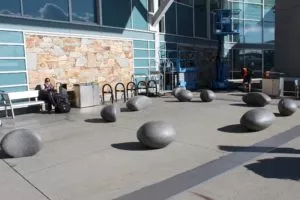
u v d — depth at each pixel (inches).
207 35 1002.7
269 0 1182.9
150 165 248.8
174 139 302.5
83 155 280.2
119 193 201.0
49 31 563.2
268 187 201.2
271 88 662.5
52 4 569.9
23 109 524.7
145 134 287.4
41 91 535.8
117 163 256.2
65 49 587.5
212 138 323.6
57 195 202.2
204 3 987.9
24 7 530.9
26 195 204.1
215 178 217.9
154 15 770.2
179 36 885.8
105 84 636.7
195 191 199.0
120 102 637.3
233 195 191.8
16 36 518.9
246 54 1144.8
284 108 428.8
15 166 258.7
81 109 552.4
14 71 517.3
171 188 204.8
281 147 284.0
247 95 546.6
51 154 286.7
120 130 373.1
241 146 291.9
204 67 980.6
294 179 212.4
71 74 599.2
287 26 699.4
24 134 280.7
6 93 484.4
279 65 717.9
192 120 420.5
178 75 835.4
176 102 611.8
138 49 738.2
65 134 363.9
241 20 1122.7
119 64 690.2
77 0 611.2
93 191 205.6
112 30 673.6
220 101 609.0
